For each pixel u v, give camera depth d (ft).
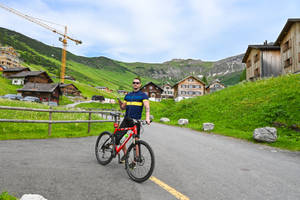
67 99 228.63
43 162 13.87
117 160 16.21
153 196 9.73
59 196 9.00
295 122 33.76
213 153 20.95
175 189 10.80
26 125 28.50
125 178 12.03
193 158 18.29
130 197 9.44
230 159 18.53
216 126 45.98
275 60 90.22
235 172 14.49
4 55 325.62
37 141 21.62
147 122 12.64
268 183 12.41
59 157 15.58
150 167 11.14
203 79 392.47
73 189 9.86
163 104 204.64
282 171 15.19
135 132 12.78
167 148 22.49
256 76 94.99
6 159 13.88
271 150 23.97
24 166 12.67
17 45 613.11
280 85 54.80
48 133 25.44
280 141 28.04
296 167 16.56
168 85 347.15
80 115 45.42
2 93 177.99
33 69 404.16
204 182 12.14
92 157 16.47
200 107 69.36
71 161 14.75
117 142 13.69
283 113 37.99
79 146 20.62
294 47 70.08
